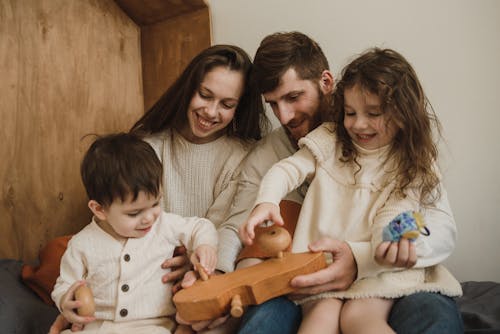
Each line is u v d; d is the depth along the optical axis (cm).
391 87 89
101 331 87
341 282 85
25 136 133
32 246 135
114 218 89
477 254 122
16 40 131
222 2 148
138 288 91
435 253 89
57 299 88
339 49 133
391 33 127
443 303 78
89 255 92
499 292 109
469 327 94
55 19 139
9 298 104
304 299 88
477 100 120
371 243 87
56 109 140
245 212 109
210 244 93
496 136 118
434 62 123
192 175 121
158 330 87
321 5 135
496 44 117
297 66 104
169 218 97
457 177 123
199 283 80
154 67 159
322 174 99
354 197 95
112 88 154
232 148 123
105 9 151
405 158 93
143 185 87
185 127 123
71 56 143
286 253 86
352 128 93
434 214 93
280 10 140
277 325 77
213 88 109
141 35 161
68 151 143
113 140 92
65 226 143
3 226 129
